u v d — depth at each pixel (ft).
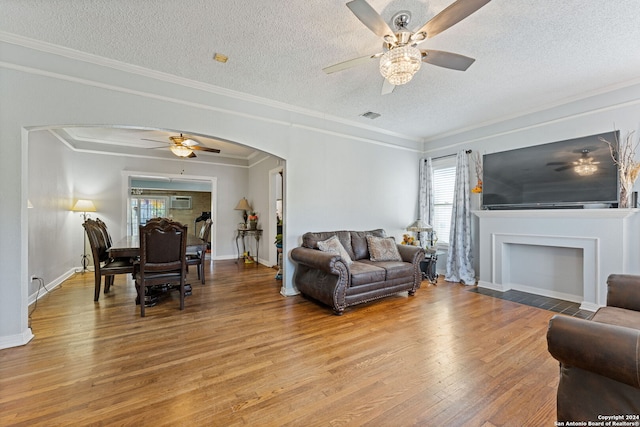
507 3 6.49
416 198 17.70
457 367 6.74
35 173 11.98
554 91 11.15
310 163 13.38
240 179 23.73
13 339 7.59
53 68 8.13
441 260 16.76
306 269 12.05
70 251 16.51
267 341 8.10
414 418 5.05
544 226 12.01
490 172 14.06
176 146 16.06
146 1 6.42
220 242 22.82
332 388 5.92
